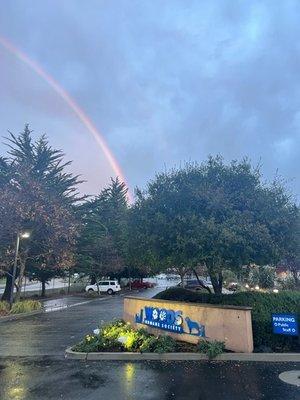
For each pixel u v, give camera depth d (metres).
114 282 44.84
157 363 8.98
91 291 44.50
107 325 12.40
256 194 12.00
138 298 12.91
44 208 25.97
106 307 25.62
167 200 12.15
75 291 46.38
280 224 11.57
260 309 10.08
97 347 10.09
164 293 13.44
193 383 7.35
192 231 11.09
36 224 25.75
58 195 32.22
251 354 9.17
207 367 8.54
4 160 32.03
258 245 11.14
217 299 11.25
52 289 45.38
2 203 24.44
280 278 33.34
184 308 10.96
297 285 28.33
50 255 28.38
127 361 9.27
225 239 10.68
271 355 9.14
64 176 36.19
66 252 28.41
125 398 6.52
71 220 29.27
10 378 7.87
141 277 59.16
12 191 25.86
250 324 9.61
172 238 11.62
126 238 13.69
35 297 36.38
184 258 11.55
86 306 26.59
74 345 11.23
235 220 11.14
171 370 8.32
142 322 12.46
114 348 10.14
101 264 43.00
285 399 6.41
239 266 11.73
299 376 7.74
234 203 11.91
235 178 12.53
